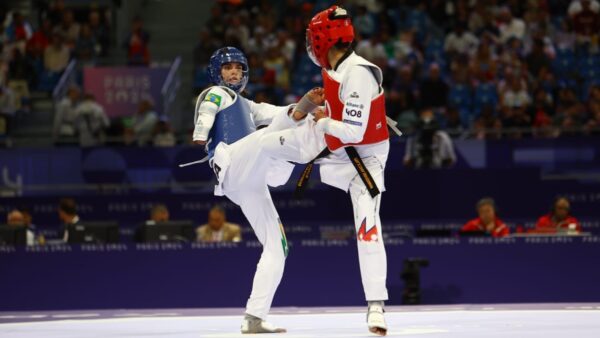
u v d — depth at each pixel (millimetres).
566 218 21531
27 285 18938
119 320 13688
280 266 11234
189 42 41156
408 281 18125
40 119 35094
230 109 11508
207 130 11203
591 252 18578
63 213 22406
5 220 26578
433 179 26172
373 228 10266
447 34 38094
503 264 18688
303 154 10773
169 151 27984
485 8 38000
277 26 39625
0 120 33250
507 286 18625
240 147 11164
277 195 26406
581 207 26297
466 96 33156
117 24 40812
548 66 34812
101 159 28078
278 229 11375
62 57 37156
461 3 38156
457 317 12945
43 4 40562
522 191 26141
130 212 26453
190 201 26297
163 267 18859
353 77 10258
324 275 18719
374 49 35781
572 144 27781
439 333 9992
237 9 41125
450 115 30750
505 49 35688
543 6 38281
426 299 18688
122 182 28000
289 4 39406
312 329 11195
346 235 21188
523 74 33906
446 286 18688
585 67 35844
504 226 20688
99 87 32781
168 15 42438
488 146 27984
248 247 18797
